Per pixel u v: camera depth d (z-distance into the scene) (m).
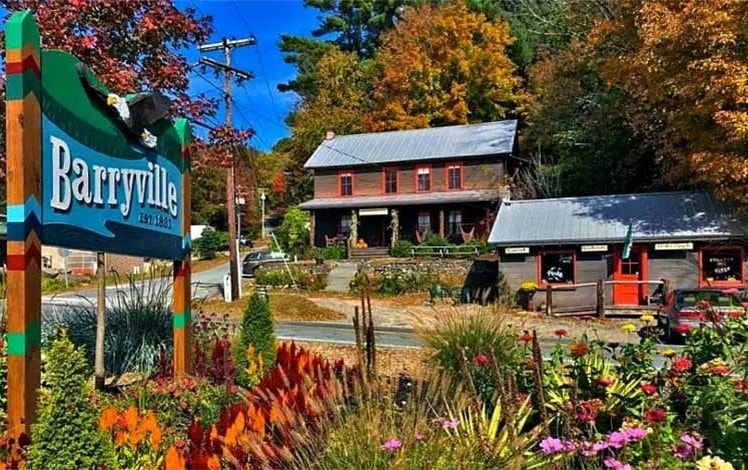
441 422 3.14
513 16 40.84
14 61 3.26
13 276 3.22
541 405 3.38
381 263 26.98
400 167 33.88
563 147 28.80
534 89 35.06
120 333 6.27
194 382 4.53
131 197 4.50
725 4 15.62
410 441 2.83
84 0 6.24
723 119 15.80
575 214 20.70
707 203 19.73
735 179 16.81
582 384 4.37
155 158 4.92
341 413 3.57
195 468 2.75
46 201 3.45
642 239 18.52
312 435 3.16
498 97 37.97
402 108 39.41
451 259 27.06
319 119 45.34
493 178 32.12
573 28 27.33
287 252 34.59
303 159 46.41
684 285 18.39
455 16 38.59
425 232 32.88
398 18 48.56
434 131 35.31
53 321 6.82
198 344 6.44
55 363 2.78
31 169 3.29
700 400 3.47
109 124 4.21
